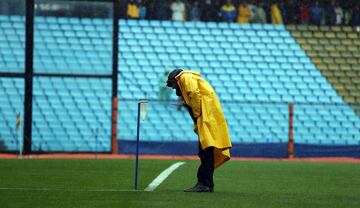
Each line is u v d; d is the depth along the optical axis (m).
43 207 31.28
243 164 58.81
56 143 76.75
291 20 93.75
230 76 87.19
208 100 36.03
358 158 73.56
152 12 90.19
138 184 41.41
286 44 91.31
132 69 85.00
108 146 77.38
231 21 92.19
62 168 51.59
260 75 87.88
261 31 91.69
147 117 80.31
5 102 78.06
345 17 94.44
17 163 55.94
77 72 81.56
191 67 87.12
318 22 93.88
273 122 82.88
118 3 86.44
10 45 81.00
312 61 90.31
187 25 90.06
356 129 83.94
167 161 60.50
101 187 39.59
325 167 57.06
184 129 80.25
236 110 83.31
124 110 80.06
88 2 84.31
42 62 80.88
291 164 60.00
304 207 32.44
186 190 37.25
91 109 79.62
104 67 82.44
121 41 86.88
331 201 34.94
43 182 42.09
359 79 89.75
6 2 82.31
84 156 70.19
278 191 39.38
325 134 82.88
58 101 79.44
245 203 33.34
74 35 83.69
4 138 75.38
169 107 81.44
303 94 87.19
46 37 82.88
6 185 40.38
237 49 89.50
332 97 87.62
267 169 54.03
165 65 86.12
